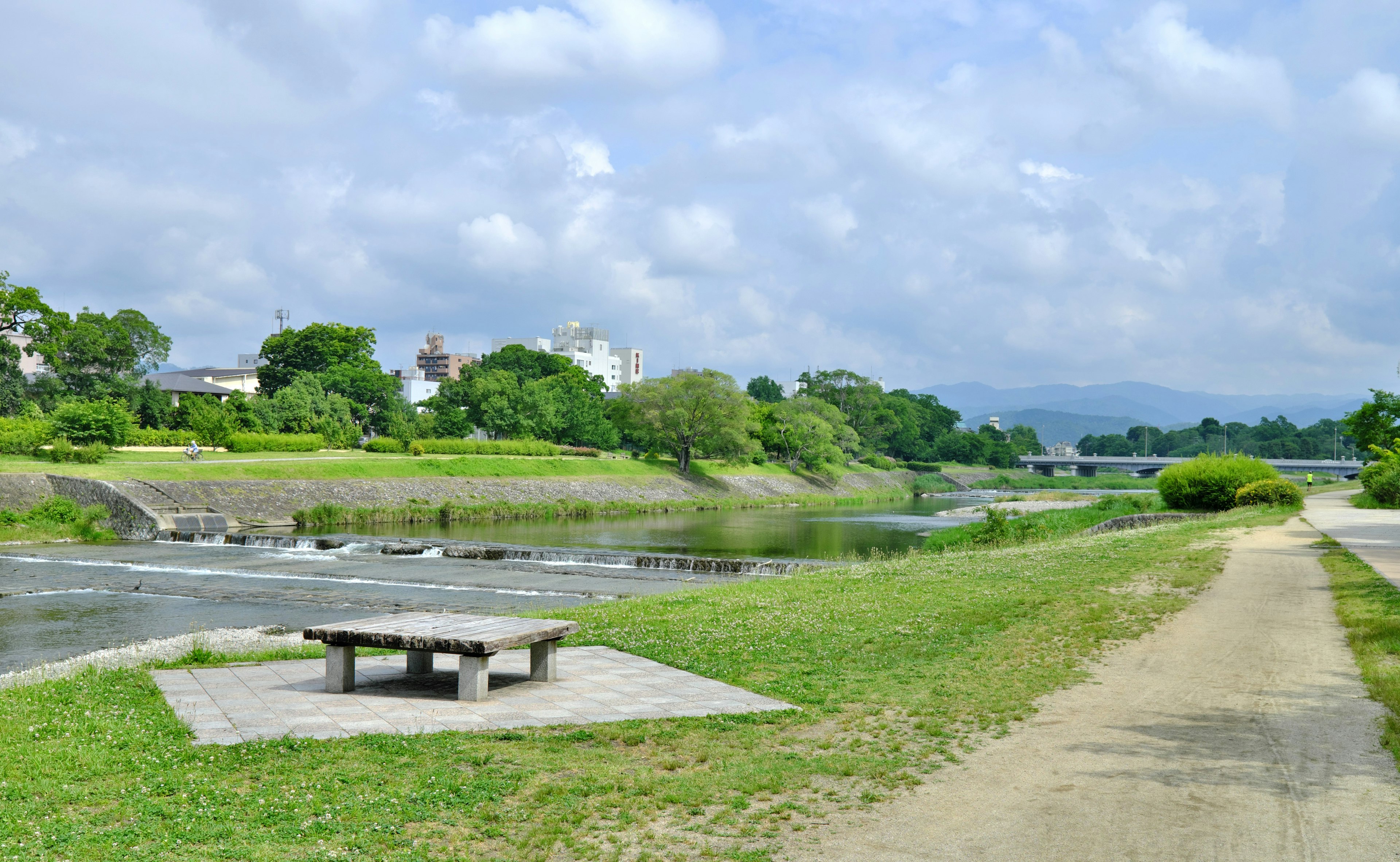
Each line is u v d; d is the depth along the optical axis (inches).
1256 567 863.1
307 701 422.0
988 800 290.0
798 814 280.2
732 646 556.7
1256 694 418.9
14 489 1861.5
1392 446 2418.8
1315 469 6604.3
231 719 387.9
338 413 3757.4
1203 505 1940.2
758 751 345.1
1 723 378.9
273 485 2241.6
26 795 290.4
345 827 266.2
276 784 302.7
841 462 5118.1
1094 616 625.9
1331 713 383.6
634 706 414.0
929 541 1795.0
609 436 4473.4
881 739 360.8
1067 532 1697.8
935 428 7194.9
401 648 448.5
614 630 627.2
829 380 6190.9
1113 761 327.6
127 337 3437.5
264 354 4635.8
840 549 1823.3
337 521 2204.7
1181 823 267.9
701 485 3681.1
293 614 1027.9
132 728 369.7
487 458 3088.1
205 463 2367.1
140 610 1050.1
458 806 283.6
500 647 423.2
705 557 1603.1
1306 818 270.1
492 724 379.9
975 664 493.0
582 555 1547.7
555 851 252.5
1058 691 434.0
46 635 899.4
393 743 349.1
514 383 4411.9
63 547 1656.0
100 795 291.4
